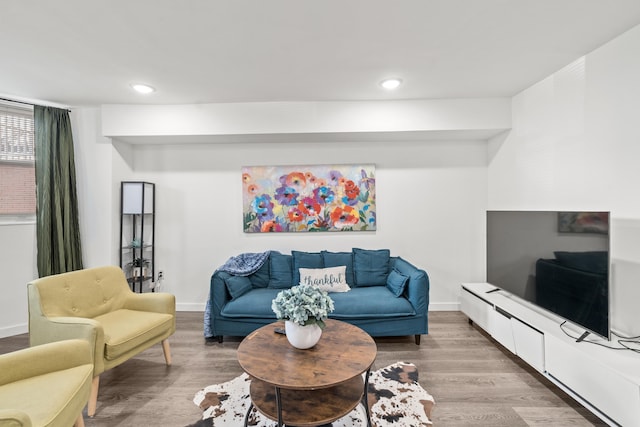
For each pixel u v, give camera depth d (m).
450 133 3.32
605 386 1.60
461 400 1.96
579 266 1.97
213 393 2.06
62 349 1.61
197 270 3.71
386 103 3.20
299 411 1.56
